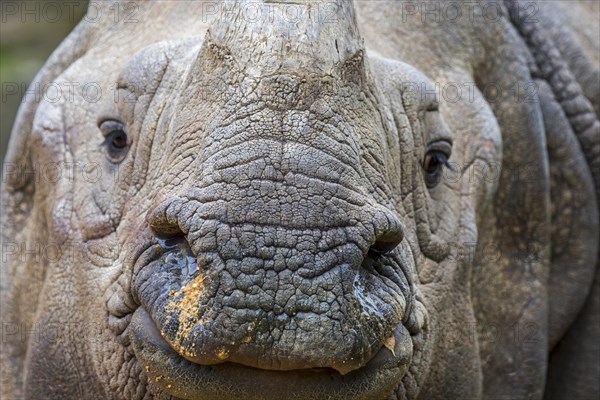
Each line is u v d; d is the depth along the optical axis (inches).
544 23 347.3
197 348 189.9
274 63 193.3
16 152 296.4
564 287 339.3
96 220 251.8
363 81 205.8
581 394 347.6
